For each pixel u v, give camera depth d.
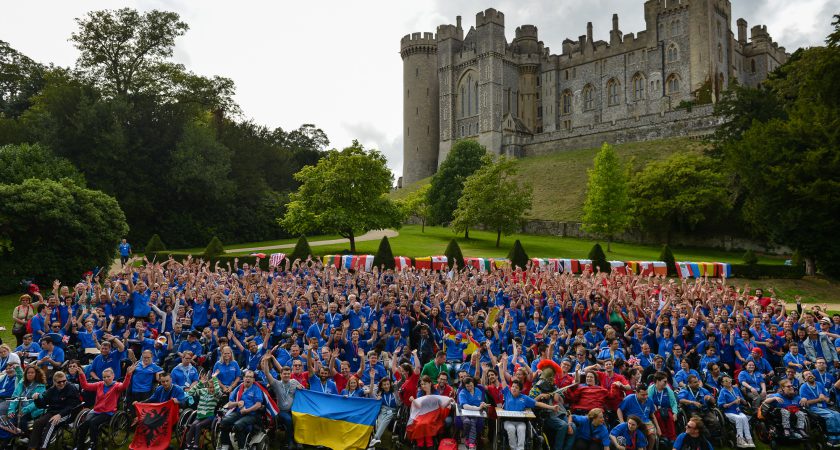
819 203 36.56
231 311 18.02
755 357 15.62
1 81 72.38
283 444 12.47
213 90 68.81
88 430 11.78
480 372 14.36
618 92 108.12
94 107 53.69
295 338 15.33
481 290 22.20
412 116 122.31
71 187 37.19
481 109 111.31
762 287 38.66
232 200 65.81
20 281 33.50
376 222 49.81
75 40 57.44
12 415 11.73
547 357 14.79
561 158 89.31
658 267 40.75
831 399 13.99
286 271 27.75
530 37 121.81
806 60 48.12
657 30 101.81
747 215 46.41
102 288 20.59
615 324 18.73
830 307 34.00
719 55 97.56
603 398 12.73
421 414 12.27
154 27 59.44
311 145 115.44
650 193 62.41
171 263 27.41
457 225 61.66
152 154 59.31
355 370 15.41
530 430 11.63
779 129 39.38
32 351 14.39
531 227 70.38
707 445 11.68
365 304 19.44
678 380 14.07
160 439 11.73
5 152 42.28
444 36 118.81
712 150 64.69
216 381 12.37
